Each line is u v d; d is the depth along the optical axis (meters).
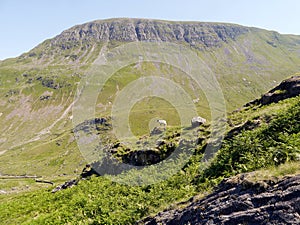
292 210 7.42
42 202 23.92
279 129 16.44
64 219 17.66
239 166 14.13
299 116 16.73
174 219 10.85
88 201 19.11
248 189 9.20
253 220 7.93
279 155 12.36
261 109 24.36
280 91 25.89
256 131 17.50
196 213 9.97
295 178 8.30
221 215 8.85
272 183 8.80
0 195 60.06
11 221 21.27
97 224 15.20
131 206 15.70
